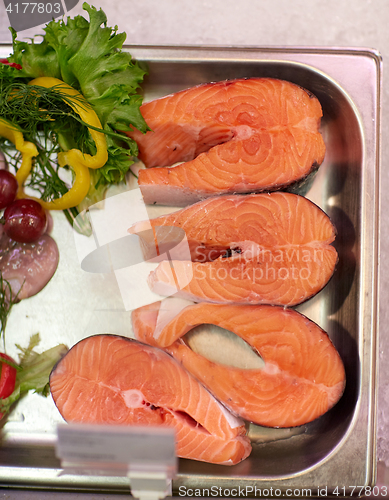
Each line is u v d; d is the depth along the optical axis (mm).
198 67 576
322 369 544
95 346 536
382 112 621
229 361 554
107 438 470
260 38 626
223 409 536
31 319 559
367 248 560
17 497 525
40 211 551
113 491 518
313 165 562
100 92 546
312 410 541
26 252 563
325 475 528
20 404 551
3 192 543
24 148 550
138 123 543
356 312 558
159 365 535
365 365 548
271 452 548
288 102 563
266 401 539
